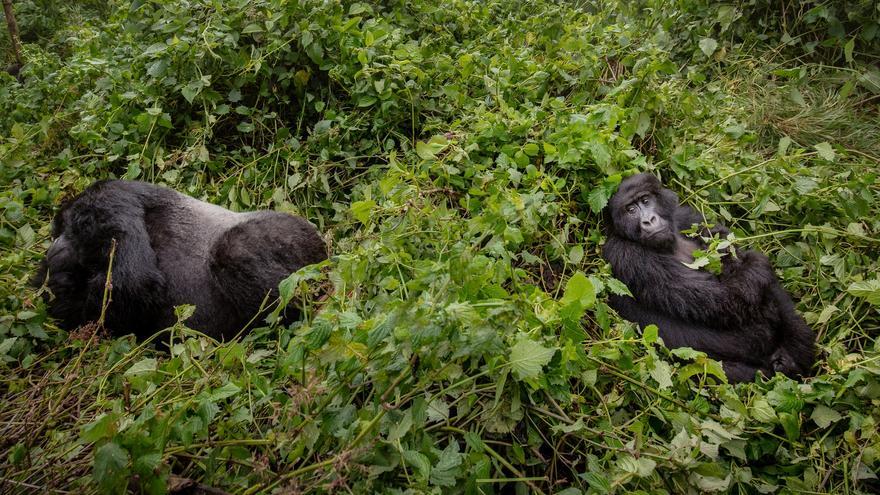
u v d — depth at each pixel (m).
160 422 2.69
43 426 3.16
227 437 3.02
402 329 2.67
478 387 3.06
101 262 3.98
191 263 4.09
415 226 3.97
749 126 6.04
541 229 4.44
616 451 3.02
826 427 3.50
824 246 4.58
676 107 5.41
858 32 6.56
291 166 5.35
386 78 5.23
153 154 5.26
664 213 4.50
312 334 2.67
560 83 5.71
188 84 5.19
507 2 7.59
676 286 4.26
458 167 4.74
